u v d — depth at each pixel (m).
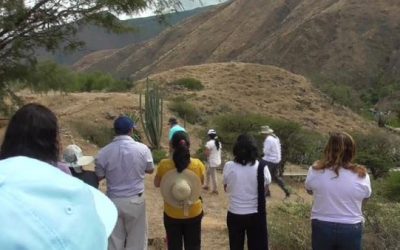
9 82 9.84
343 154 5.16
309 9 144.62
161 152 22.25
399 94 88.62
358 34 119.94
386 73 109.56
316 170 5.23
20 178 1.33
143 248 6.26
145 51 180.12
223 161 22.30
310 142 25.05
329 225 5.14
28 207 1.27
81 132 25.36
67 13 9.38
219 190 15.70
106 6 9.41
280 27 146.38
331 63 115.50
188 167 6.38
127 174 6.07
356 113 57.19
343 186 5.09
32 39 9.37
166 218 6.48
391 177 13.65
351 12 125.31
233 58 147.62
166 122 34.19
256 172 6.22
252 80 57.28
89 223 1.35
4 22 8.57
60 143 2.63
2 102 9.82
